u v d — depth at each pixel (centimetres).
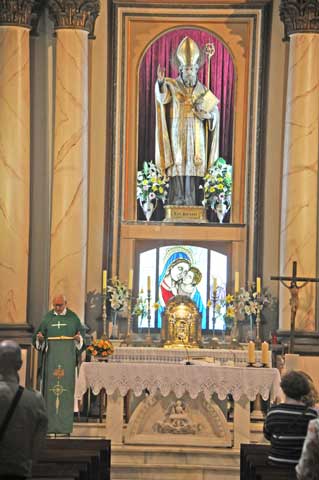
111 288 2292
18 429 1020
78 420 2109
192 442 1877
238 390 1875
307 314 2236
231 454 1844
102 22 2359
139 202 2397
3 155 2244
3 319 2231
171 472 1798
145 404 1886
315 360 2203
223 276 2381
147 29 2391
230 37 2389
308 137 2262
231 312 2273
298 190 2261
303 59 2262
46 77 2319
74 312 2162
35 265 2305
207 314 2359
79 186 2258
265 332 2325
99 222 2355
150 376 1875
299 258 2253
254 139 2366
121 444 1884
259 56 2358
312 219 2264
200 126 2383
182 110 2381
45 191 2316
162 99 2384
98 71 2359
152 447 1866
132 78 2389
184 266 2338
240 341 2314
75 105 2258
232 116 2394
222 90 2395
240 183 2389
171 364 1883
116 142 2358
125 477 1792
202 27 2391
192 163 2380
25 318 2253
